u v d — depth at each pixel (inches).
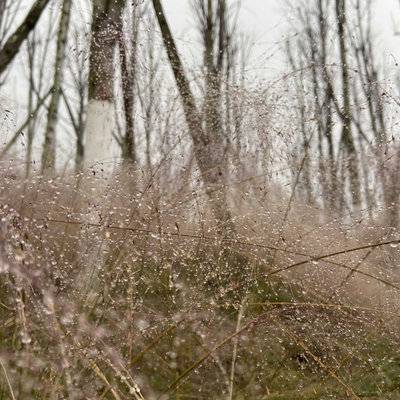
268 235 120.9
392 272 127.7
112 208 103.5
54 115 162.4
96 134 127.0
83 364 67.8
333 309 97.4
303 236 122.0
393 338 99.5
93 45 134.0
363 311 100.7
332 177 178.2
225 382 80.8
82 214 100.4
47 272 77.4
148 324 80.9
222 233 111.9
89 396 65.0
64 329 73.0
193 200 121.0
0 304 74.7
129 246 94.8
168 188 125.6
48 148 139.2
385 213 153.6
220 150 147.9
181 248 105.1
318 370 93.0
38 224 91.5
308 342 94.1
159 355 82.7
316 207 156.6
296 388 86.9
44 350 68.1
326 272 115.8
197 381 81.9
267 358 91.7
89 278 90.0
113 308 83.6
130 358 73.5
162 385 79.4
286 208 138.3
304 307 97.7
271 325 90.0
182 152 137.8
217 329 87.4
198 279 99.3
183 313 83.5
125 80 152.4
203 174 132.7
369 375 92.5
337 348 95.9
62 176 119.6
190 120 153.0
